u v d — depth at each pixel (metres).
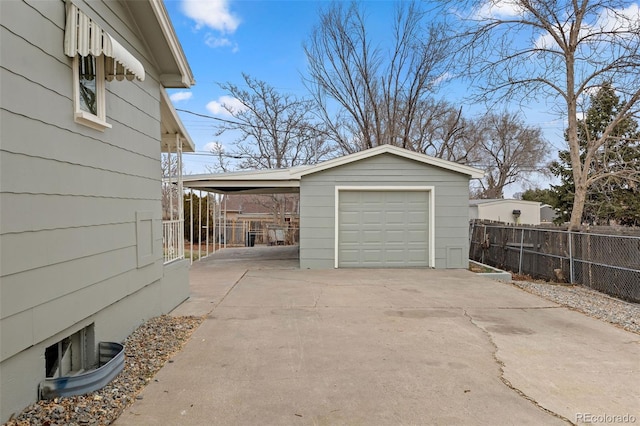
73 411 2.79
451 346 4.34
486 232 12.45
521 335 4.77
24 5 2.72
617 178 11.70
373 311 5.85
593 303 6.69
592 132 15.95
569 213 19.69
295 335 4.70
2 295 2.49
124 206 4.39
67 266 3.23
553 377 3.55
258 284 8.04
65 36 3.19
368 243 10.32
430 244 10.25
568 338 4.68
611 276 7.59
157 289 5.44
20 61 2.68
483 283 8.14
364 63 20.83
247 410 2.92
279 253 14.69
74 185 3.35
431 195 10.23
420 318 5.48
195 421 2.75
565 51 10.34
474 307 6.13
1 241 2.49
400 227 10.32
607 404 3.05
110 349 3.79
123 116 4.39
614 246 7.55
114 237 4.13
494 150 33.44
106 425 2.66
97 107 3.80
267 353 4.09
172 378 3.46
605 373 3.66
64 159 3.20
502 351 4.21
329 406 2.99
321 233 10.24
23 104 2.71
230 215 28.81
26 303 2.72
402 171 10.20
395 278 8.72
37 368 2.86
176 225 6.74
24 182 2.71
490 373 3.62
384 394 3.19
